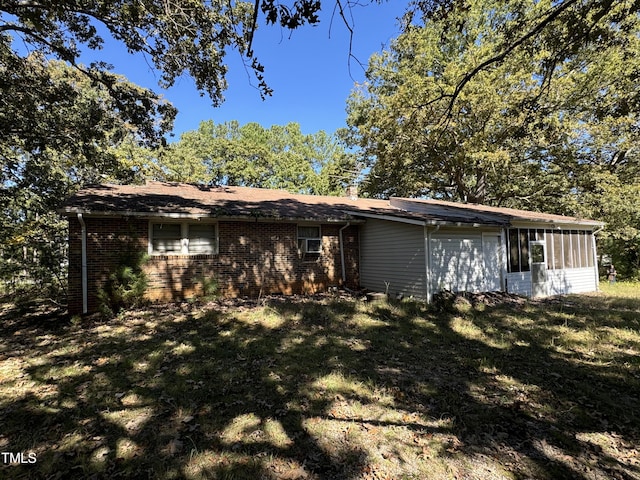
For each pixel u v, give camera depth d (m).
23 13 7.36
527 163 20.70
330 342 6.39
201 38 7.95
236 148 32.09
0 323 8.52
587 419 3.76
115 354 5.77
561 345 6.33
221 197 13.06
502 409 3.98
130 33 8.11
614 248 19.39
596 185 17.53
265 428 3.57
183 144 33.12
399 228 11.92
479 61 16.28
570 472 2.93
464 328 7.47
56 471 2.95
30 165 12.00
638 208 16.16
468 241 11.92
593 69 15.78
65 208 8.53
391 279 12.23
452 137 17.30
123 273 8.77
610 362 5.45
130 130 12.86
